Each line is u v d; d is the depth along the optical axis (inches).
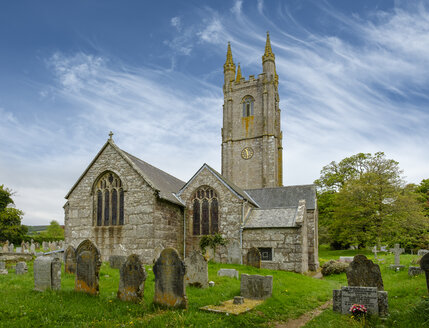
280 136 2258.9
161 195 981.2
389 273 862.5
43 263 501.7
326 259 1587.1
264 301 512.7
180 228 1112.8
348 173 2151.8
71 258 697.0
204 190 1136.2
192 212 1135.0
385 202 1708.9
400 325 384.8
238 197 1079.6
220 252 1045.2
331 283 810.2
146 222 946.7
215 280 665.6
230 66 2320.4
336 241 1996.8
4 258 965.2
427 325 373.1
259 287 539.2
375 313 432.5
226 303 499.5
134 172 987.3
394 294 551.8
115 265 776.9
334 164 2233.0
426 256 421.1
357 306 429.1
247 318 420.5
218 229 1085.8
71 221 1043.3
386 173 1749.5
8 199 2447.1
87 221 1022.4
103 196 1031.0
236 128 2187.5
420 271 725.9
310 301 555.2
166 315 401.4
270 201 1363.2
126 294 458.3
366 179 1756.9
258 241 1023.6
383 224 1660.9
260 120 2139.5
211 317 411.8
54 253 1031.6
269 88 2140.7
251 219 1098.1
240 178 2102.6
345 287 457.7
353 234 1724.9
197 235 1115.9
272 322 426.9
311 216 1254.3
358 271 497.0
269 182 2011.6
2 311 388.2
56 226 3230.8
